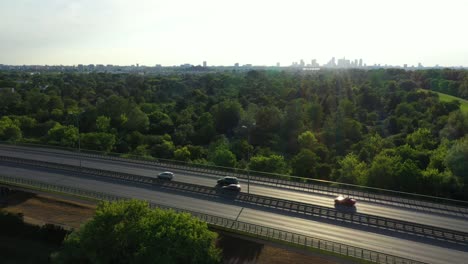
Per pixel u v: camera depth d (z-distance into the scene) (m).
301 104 156.38
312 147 114.50
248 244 54.66
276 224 56.41
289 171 95.56
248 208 63.25
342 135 125.75
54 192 69.69
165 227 45.22
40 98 173.75
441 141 108.69
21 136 131.88
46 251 59.34
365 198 69.25
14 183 74.19
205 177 83.69
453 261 45.75
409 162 79.44
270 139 131.75
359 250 48.19
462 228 56.00
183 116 157.50
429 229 52.94
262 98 185.00
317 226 55.78
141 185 76.31
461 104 166.12
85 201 68.69
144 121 145.12
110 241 46.50
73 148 112.81
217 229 55.62
